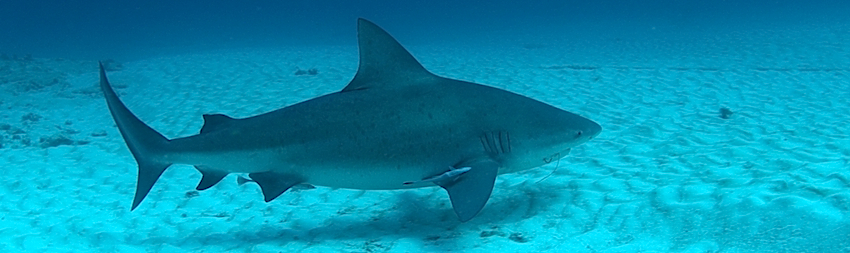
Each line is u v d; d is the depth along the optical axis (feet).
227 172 14.65
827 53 67.10
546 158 15.47
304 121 14.40
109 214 21.74
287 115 14.49
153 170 14.65
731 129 32.30
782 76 52.31
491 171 13.89
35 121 47.96
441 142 14.66
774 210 14.76
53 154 34.88
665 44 89.76
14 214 22.08
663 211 16.40
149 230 19.31
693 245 13.64
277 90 54.60
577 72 58.85
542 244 14.70
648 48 85.56
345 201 21.59
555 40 113.70
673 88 48.70
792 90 45.83
